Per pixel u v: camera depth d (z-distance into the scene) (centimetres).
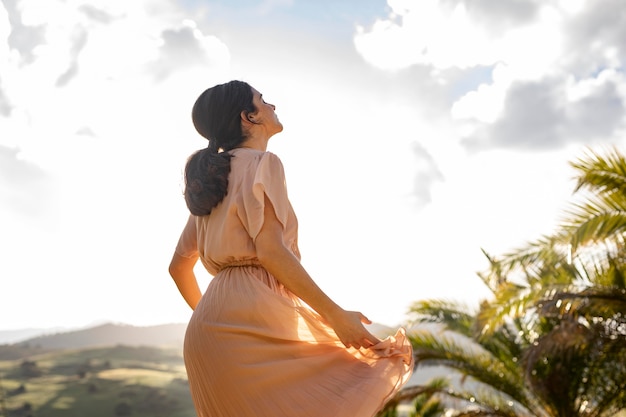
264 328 201
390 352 202
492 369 1259
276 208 207
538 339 1066
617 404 1133
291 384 196
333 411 191
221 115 231
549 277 1012
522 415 1304
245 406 197
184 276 259
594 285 978
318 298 199
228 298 206
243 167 217
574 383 1140
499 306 1029
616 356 1052
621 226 898
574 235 912
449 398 1341
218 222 216
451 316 1282
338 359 201
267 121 236
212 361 202
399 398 1313
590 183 917
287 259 201
